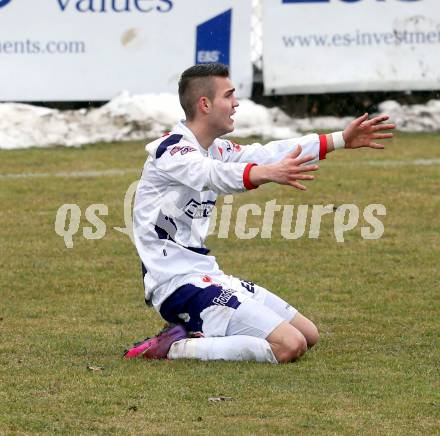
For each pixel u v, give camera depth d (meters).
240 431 15.82
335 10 48.50
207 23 48.25
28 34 48.16
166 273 19.73
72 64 48.41
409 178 39.47
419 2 48.38
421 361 19.94
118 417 16.48
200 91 19.77
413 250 30.27
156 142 19.78
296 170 18.20
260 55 50.16
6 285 26.77
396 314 23.84
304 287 26.47
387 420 16.36
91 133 48.16
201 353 19.56
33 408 16.92
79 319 23.52
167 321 20.30
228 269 28.36
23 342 21.34
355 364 19.64
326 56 48.78
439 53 48.62
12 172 41.50
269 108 50.25
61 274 27.91
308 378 18.58
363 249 30.48
